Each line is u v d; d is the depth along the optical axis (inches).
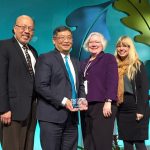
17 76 105.3
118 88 131.7
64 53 110.7
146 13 185.8
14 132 105.9
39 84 104.4
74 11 179.3
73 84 109.3
